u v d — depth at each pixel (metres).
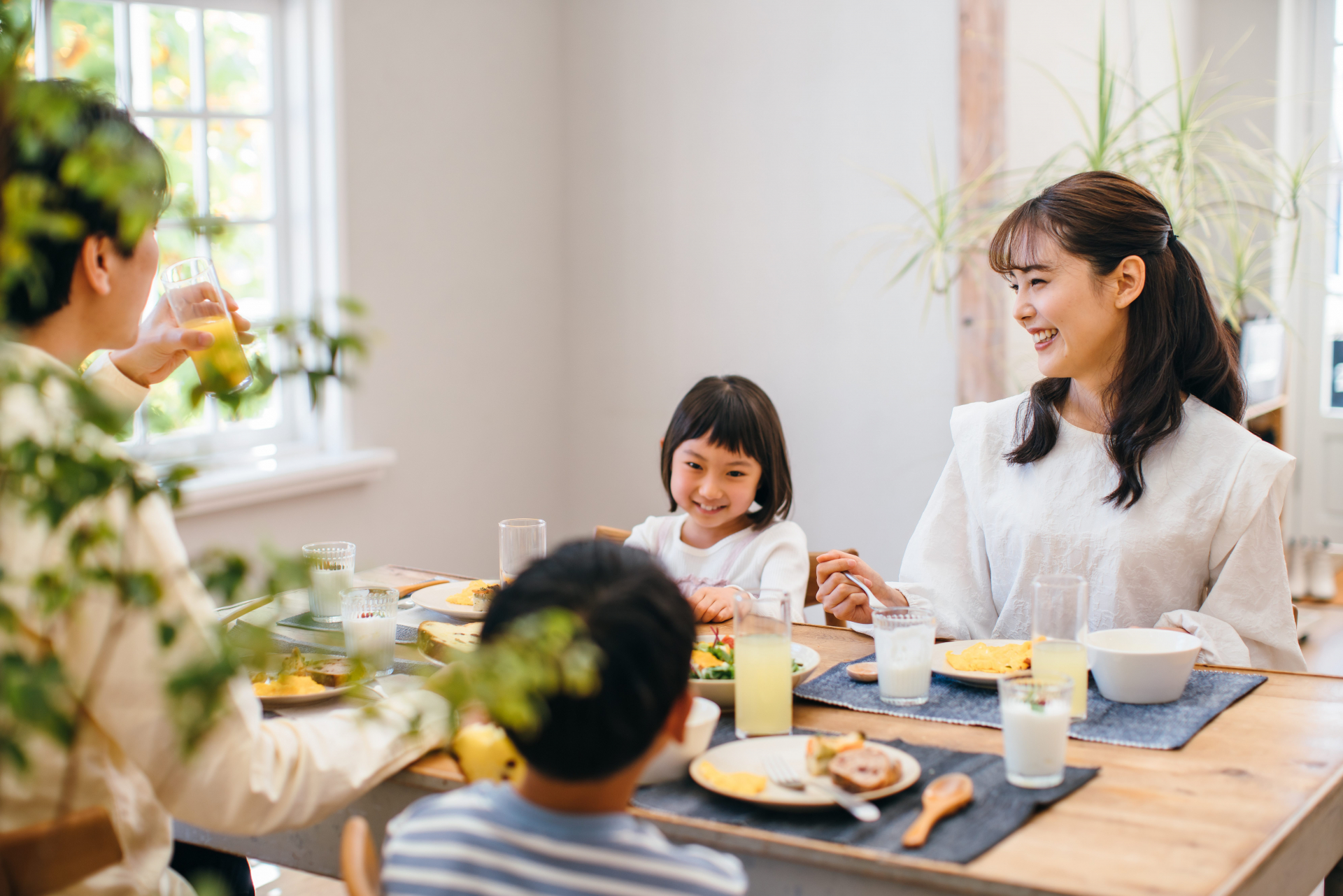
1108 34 3.48
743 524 2.11
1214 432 1.70
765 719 1.28
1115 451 1.71
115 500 0.95
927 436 3.40
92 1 2.72
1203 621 1.61
